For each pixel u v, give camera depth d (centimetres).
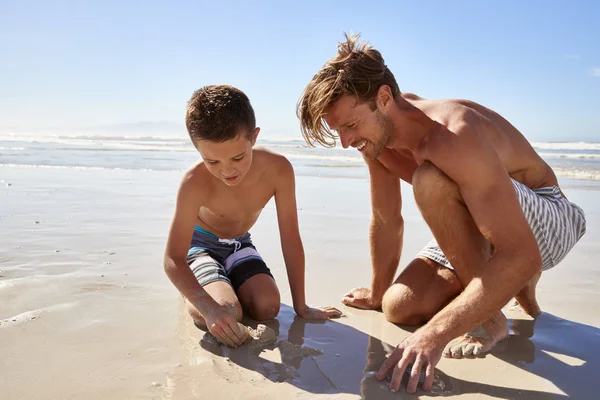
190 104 230
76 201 578
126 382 186
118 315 248
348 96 212
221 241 279
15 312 247
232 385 186
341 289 302
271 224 479
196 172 255
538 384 192
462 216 211
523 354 217
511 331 242
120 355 207
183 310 257
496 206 191
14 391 178
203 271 256
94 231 426
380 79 215
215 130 219
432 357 186
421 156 217
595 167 1028
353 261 354
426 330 192
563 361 211
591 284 310
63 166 1008
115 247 374
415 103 229
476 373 200
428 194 208
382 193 265
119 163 1092
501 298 187
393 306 249
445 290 244
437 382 192
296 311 264
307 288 304
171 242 243
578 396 183
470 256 216
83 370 194
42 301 262
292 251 266
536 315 262
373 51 217
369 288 296
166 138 3434
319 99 213
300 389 185
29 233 413
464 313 189
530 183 247
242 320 256
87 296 272
